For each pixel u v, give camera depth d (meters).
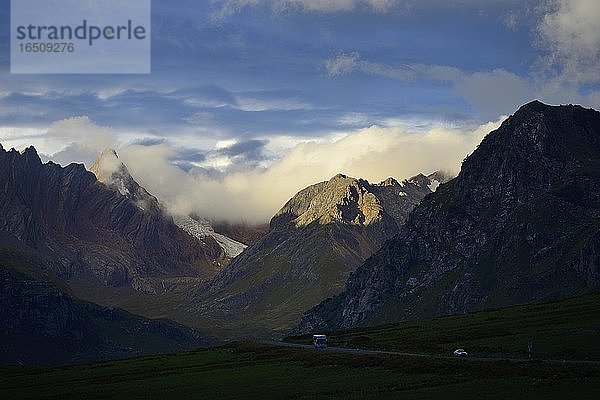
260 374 152.12
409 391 113.38
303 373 146.88
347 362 155.25
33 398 148.00
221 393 130.75
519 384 110.88
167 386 147.50
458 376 124.12
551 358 146.00
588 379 110.62
